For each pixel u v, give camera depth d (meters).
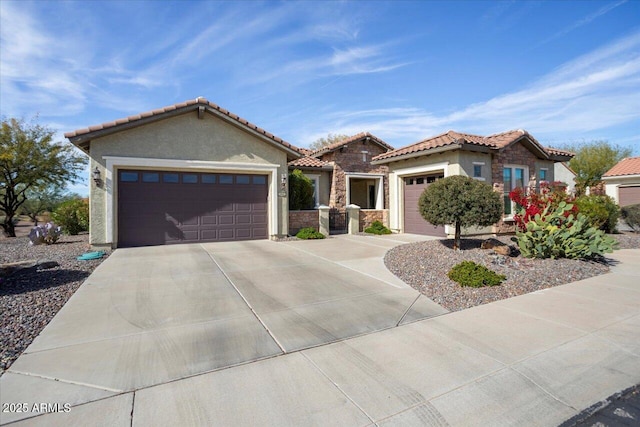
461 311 5.41
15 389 3.11
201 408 2.84
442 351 3.94
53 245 12.35
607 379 3.38
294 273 7.87
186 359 3.72
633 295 6.29
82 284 6.75
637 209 16.86
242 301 5.80
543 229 9.10
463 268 7.12
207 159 12.38
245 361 3.69
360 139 19.44
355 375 3.40
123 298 5.90
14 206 18.52
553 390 3.17
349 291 6.47
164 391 3.10
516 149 15.16
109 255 9.95
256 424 2.64
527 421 2.74
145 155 11.47
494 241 10.59
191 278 7.32
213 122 12.50
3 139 16.66
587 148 35.44
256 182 13.62
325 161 19.50
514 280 7.12
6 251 10.77
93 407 2.85
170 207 12.21
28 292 6.11
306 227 15.50
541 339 4.29
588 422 2.75
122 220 11.54
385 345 4.12
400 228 17.02
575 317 5.10
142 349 3.96
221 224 13.04
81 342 4.14
